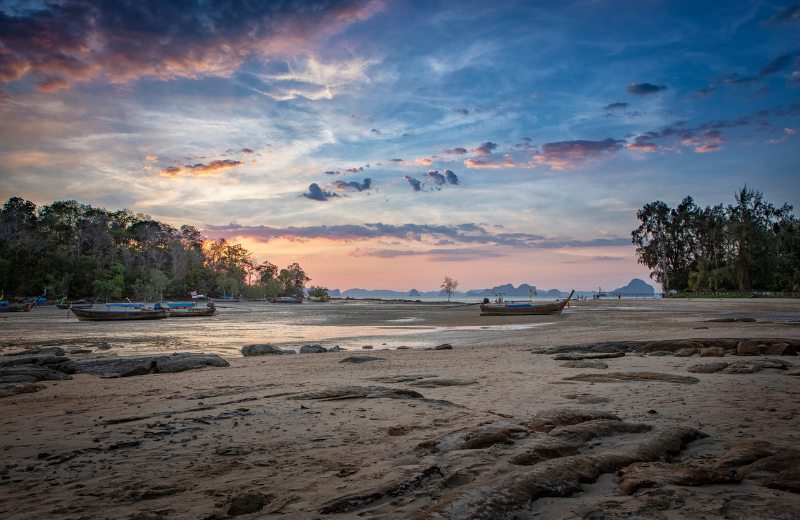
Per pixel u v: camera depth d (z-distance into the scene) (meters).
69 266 89.44
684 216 90.81
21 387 8.98
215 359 13.24
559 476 3.26
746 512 2.69
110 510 3.12
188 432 5.19
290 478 3.68
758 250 70.25
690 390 7.00
